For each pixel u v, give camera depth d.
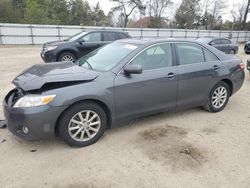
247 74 9.21
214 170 3.09
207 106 4.89
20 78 3.57
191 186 2.81
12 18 37.34
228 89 5.07
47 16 45.00
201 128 4.26
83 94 3.36
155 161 3.26
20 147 3.55
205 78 4.59
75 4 50.78
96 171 3.05
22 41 22.05
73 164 3.18
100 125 3.67
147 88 3.92
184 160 3.28
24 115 3.14
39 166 3.13
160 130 4.13
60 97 3.24
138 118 4.44
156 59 4.09
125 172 3.03
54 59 9.89
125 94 3.73
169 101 4.26
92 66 4.03
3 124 4.11
